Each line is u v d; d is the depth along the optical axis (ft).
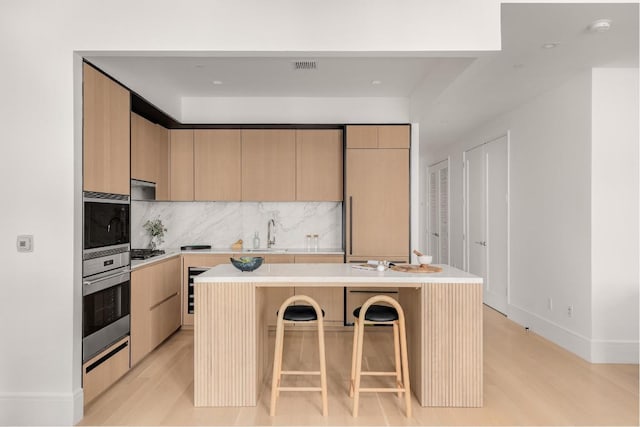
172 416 8.87
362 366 11.80
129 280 11.07
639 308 12.18
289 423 8.56
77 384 8.79
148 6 8.71
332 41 8.72
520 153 16.19
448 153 24.71
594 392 10.11
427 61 12.23
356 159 15.80
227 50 8.71
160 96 14.24
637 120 12.12
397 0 8.71
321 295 15.56
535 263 15.21
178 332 15.25
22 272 8.67
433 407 9.29
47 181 8.66
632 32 9.57
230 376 9.31
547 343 14.02
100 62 10.77
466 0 8.66
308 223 17.15
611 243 12.21
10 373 8.65
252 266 9.82
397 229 15.83
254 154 16.10
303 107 16.12
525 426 8.46
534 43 10.21
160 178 15.16
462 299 9.32
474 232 20.86
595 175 12.17
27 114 8.69
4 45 8.71
